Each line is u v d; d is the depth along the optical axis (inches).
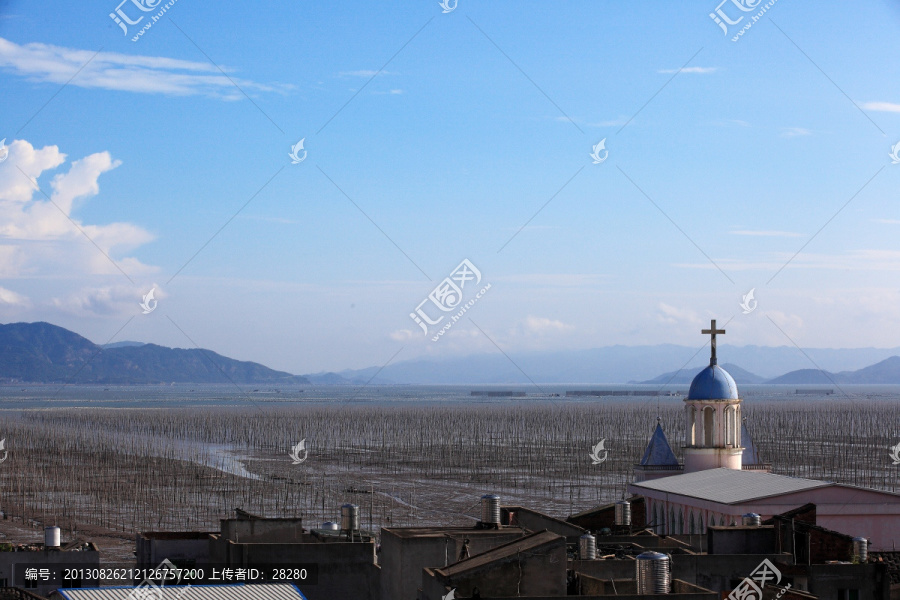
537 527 2955.2
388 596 2342.5
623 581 2054.6
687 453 4507.9
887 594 2437.3
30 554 3058.6
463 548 2304.4
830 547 2672.2
